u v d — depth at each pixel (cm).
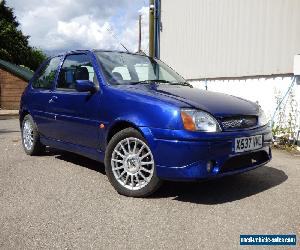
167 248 271
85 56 478
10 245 275
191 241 282
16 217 327
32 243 278
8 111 1758
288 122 692
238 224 313
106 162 400
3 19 2884
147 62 507
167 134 348
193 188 411
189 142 339
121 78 446
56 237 288
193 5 988
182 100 369
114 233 296
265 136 393
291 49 687
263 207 353
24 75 1928
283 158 579
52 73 539
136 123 370
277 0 710
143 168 375
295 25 676
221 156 347
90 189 407
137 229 303
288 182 436
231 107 379
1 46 2748
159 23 1159
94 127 427
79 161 541
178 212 340
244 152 363
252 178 453
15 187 413
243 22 802
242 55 809
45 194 389
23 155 588
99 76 436
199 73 974
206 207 353
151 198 378
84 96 445
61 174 468
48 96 521
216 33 895
